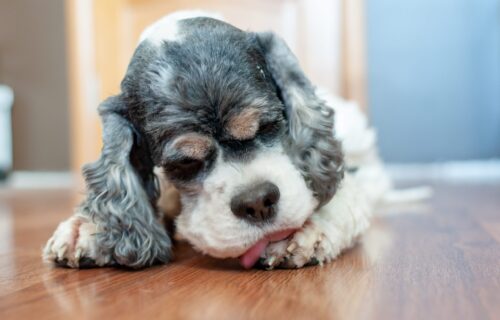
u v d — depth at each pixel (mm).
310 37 1443
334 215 461
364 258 458
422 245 501
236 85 426
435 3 1454
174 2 1454
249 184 413
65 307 356
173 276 429
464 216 674
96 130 1593
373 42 1479
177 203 525
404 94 1488
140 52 468
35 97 1667
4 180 1696
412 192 918
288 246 428
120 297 373
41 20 1624
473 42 1457
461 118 1483
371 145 761
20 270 463
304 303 342
